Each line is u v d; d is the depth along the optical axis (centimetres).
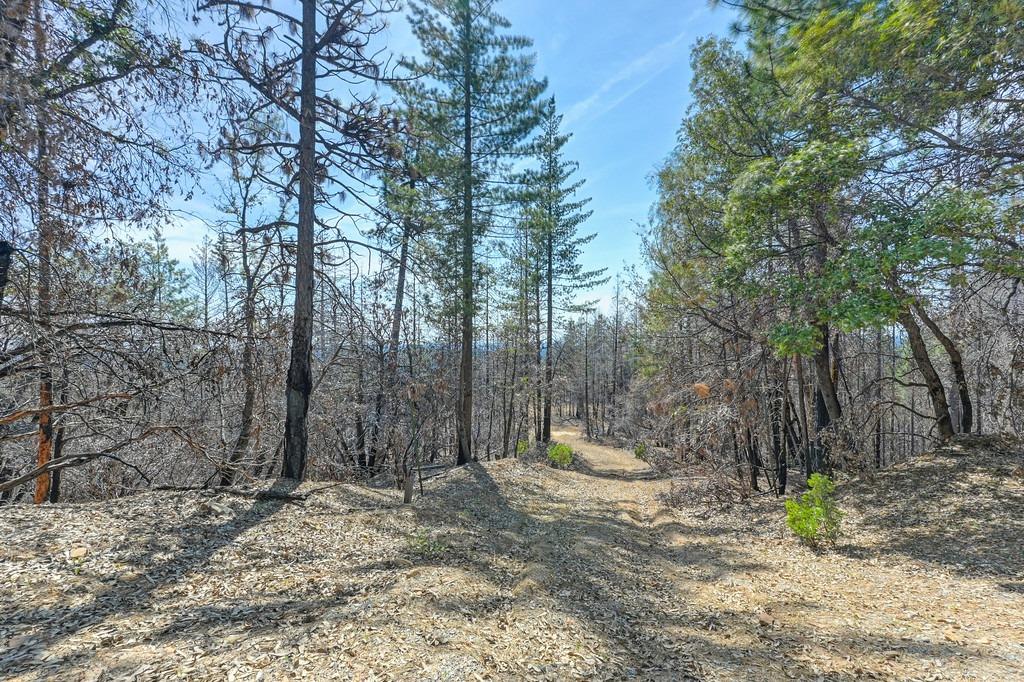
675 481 1474
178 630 424
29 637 391
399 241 1342
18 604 439
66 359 592
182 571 561
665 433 1527
